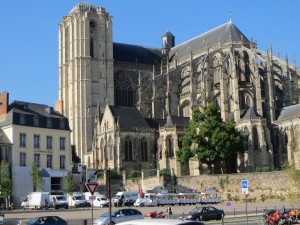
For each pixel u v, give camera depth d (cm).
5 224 5912
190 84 14688
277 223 5131
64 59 17512
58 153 10888
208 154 11462
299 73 14500
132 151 13062
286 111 13288
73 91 16762
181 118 13625
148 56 18612
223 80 13738
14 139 10206
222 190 10438
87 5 17450
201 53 16788
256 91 13525
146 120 13775
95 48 17112
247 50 15088
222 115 13525
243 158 12506
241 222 5781
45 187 10469
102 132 13600
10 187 9006
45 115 10906
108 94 16950
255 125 12625
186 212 7419
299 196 6244
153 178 11175
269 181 9950
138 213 5175
